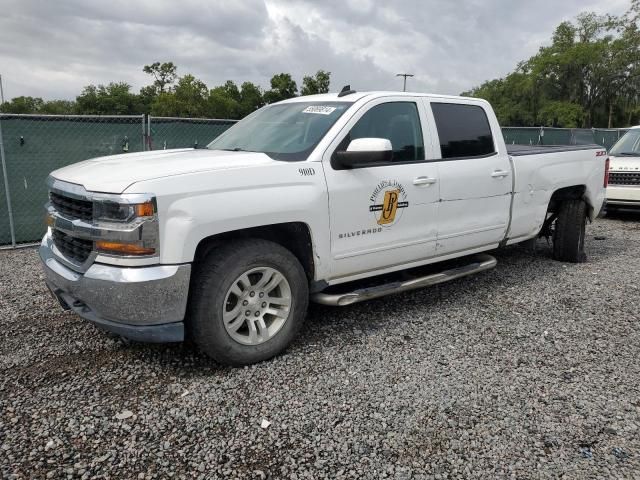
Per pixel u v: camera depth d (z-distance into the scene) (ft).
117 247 10.21
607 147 62.28
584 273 20.11
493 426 9.71
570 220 21.15
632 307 16.26
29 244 24.57
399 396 10.70
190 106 199.11
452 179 15.38
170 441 9.13
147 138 26.94
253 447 9.00
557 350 13.06
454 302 16.57
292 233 12.58
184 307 10.61
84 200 10.61
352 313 15.46
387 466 8.57
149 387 10.95
